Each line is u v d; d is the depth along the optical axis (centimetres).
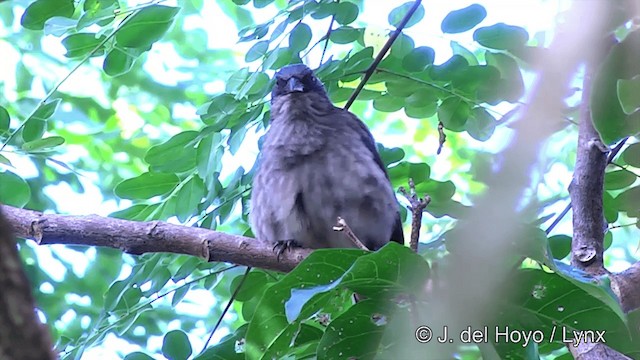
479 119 1028
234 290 1012
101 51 986
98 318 1091
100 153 1586
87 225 875
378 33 1045
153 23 958
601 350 732
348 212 1027
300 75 1056
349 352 681
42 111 968
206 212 1012
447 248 576
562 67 452
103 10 955
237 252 907
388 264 632
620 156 968
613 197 1010
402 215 1105
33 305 383
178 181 1024
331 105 1073
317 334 761
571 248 905
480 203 476
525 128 445
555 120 477
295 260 958
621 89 707
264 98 1016
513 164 449
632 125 726
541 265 718
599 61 707
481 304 621
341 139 1038
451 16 1006
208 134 988
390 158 1089
